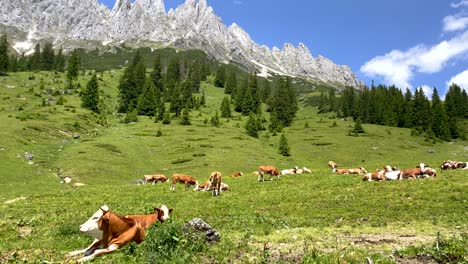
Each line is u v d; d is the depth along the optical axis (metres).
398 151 111.25
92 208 25.70
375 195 26.78
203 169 77.56
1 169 59.50
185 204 27.17
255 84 197.00
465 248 11.30
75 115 122.44
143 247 11.45
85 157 75.00
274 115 149.00
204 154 91.06
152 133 117.25
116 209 24.77
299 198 27.59
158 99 167.00
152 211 20.06
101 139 100.38
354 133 137.88
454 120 150.00
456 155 108.31
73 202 29.98
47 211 25.09
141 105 156.38
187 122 138.00
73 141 95.12
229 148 100.38
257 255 11.58
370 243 13.59
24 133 87.38
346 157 102.88
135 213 22.59
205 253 11.77
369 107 171.12
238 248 12.42
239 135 123.25
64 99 143.50
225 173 75.94
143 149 95.19
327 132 140.50
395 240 13.94
